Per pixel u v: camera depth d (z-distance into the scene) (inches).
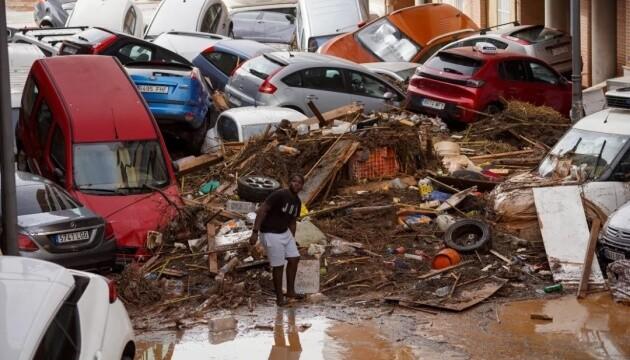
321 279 651.5
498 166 891.4
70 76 837.8
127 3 1595.7
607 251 636.7
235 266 663.8
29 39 1274.6
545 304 607.5
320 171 805.9
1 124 569.0
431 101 1068.5
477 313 596.4
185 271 674.2
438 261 666.2
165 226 727.1
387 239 714.8
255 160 836.0
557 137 973.2
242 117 961.5
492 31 1380.4
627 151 723.4
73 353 362.3
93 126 791.1
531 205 703.1
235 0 1804.9
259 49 1272.1
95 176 769.6
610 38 1320.1
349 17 1566.2
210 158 874.8
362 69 1128.2
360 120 929.5
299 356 539.5
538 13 1585.9
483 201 765.3
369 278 652.7
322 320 594.2
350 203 772.6
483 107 1050.1
